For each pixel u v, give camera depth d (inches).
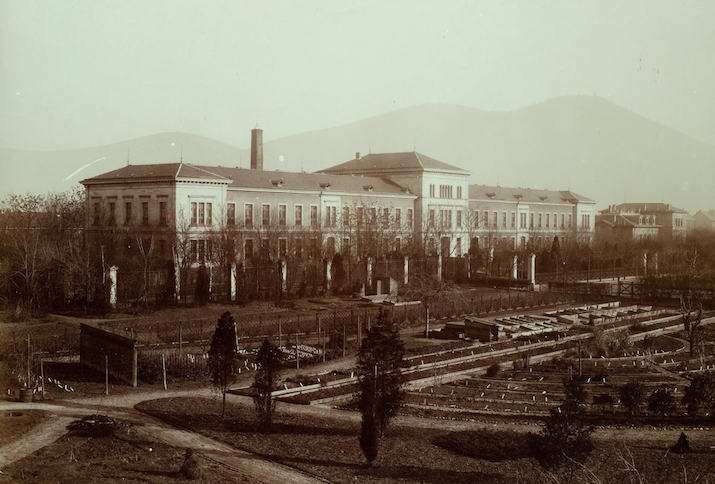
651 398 1691.7
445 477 1246.3
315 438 1435.8
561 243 5600.4
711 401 1654.8
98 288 2810.0
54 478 1119.0
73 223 3757.4
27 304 2669.8
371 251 3823.8
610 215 7160.4
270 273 3307.1
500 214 5940.0
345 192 4503.0
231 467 1237.1
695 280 3774.6
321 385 1828.2
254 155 4729.3
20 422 1424.7
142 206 3590.1
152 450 1293.1
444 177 5241.1
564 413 1375.5
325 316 2792.8
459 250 5319.9
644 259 4982.8
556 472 1213.7
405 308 2933.1
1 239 2866.6
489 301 3329.2
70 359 2027.6
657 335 2780.5
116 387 1760.6
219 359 1547.7
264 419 1485.0
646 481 1221.7
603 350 2384.4
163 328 2437.3
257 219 3868.1
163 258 3282.5
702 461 1348.4
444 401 1777.8
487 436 1471.5
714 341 2635.3
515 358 2209.6
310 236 3882.9
